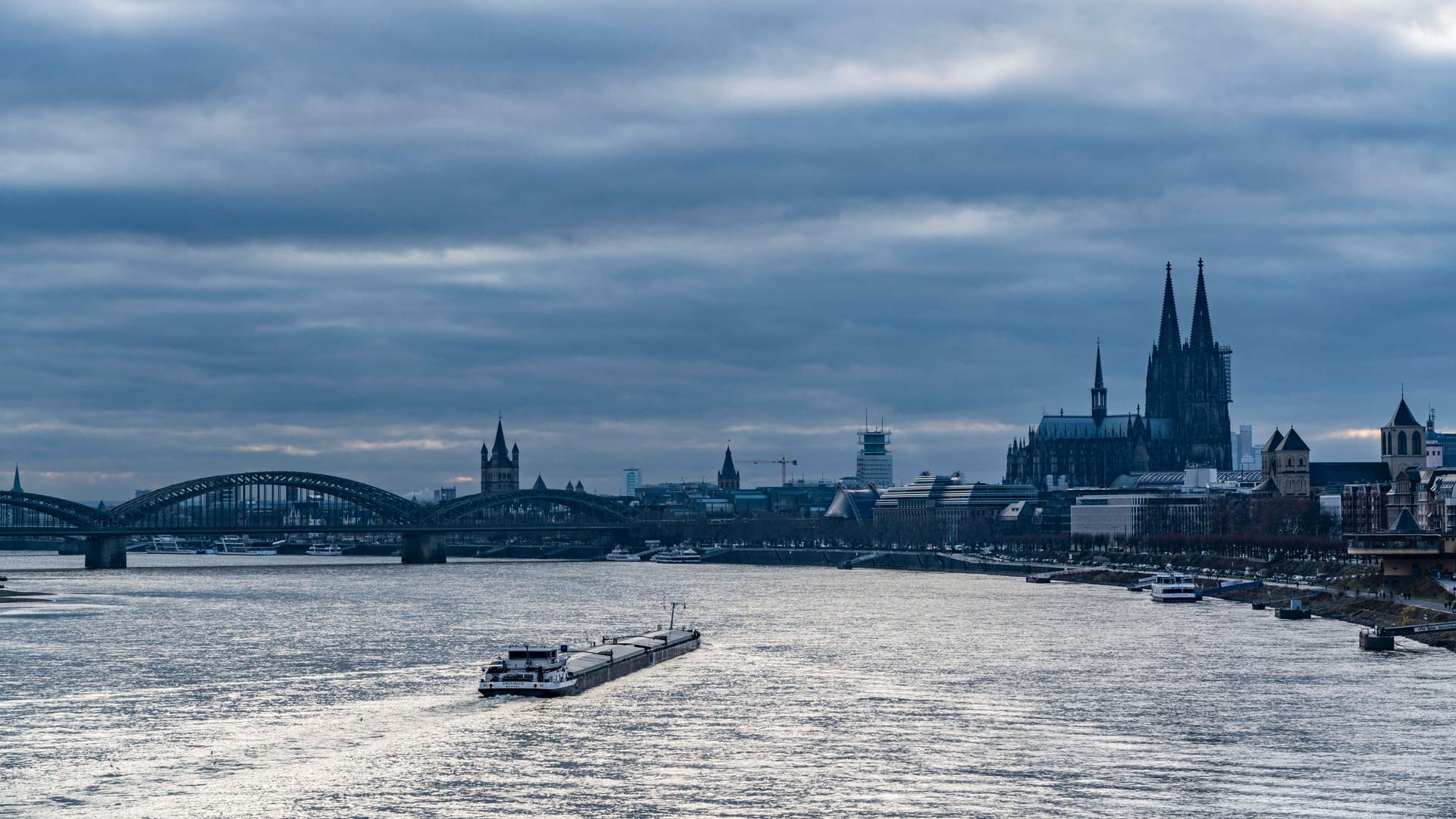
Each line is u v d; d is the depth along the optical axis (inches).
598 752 6909.5
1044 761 6712.6
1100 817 5885.8
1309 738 7160.4
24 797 6220.5
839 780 6422.2
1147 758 6761.8
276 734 7322.8
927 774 6501.0
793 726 7485.2
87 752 6968.5
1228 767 6614.2
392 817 5949.8
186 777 6520.7
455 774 6550.2
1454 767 6579.7
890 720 7637.8
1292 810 5959.6
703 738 7214.6
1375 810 5949.8
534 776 6505.9
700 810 6008.9
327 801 6156.5
